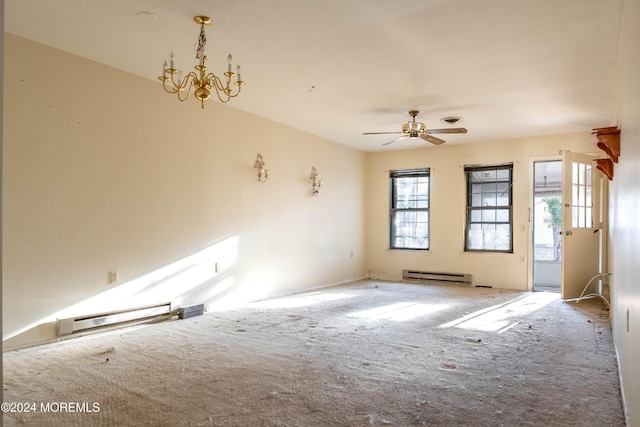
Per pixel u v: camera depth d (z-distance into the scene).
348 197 7.80
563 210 5.81
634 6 2.15
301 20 3.10
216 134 5.20
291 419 2.32
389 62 3.85
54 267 3.68
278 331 4.14
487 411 2.43
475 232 7.42
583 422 2.31
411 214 8.03
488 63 3.84
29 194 3.52
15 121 3.44
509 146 7.04
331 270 7.33
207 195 5.08
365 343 3.74
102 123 4.02
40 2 2.90
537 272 8.20
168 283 4.62
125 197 4.21
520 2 2.79
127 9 2.99
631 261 2.27
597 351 3.55
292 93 4.78
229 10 2.97
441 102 5.03
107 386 2.76
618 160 3.51
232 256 5.41
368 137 7.06
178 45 3.59
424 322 4.54
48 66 3.63
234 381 2.85
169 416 2.35
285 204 6.29
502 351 3.53
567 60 3.73
